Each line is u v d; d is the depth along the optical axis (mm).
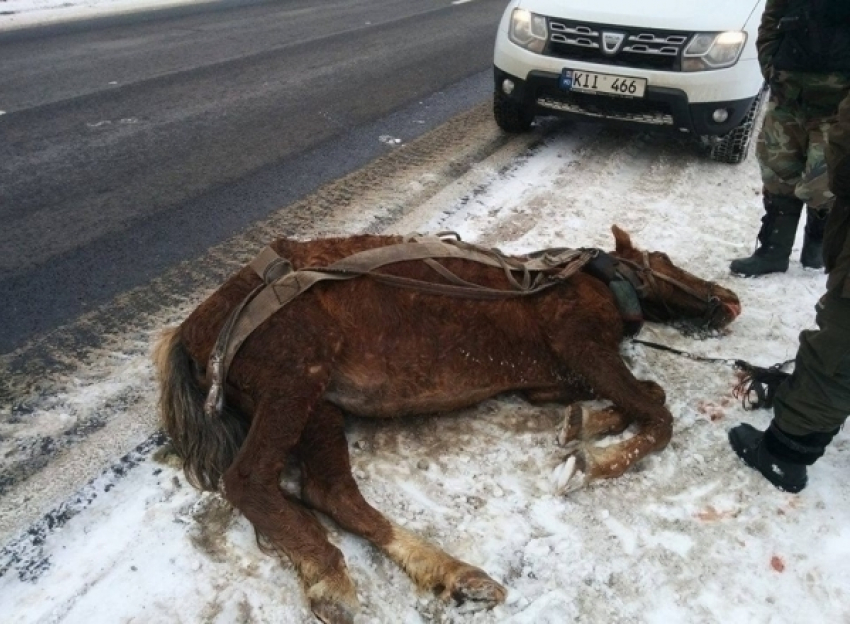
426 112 8570
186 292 4898
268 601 2789
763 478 3391
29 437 3562
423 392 3391
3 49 11289
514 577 2922
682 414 3770
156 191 6457
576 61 6520
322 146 7520
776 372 3668
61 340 4359
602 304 3682
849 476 3422
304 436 3158
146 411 3748
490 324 3449
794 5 4129
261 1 16250
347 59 11039
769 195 4793
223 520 3105
